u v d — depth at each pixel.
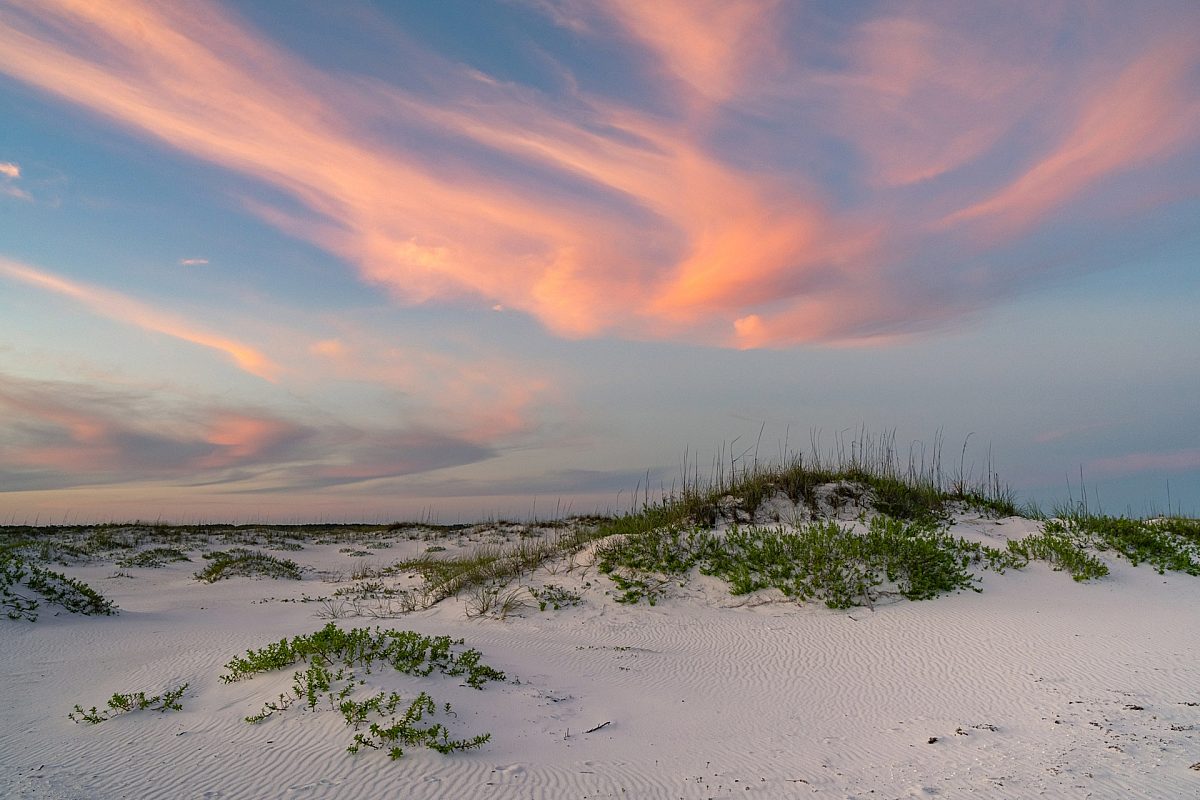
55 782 7.05
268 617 17.58
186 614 18.25
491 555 21.83
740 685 10.95
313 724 8.20
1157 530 19.06
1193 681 9.75
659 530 19.64
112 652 12.97
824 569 15.76
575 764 7.58
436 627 15.03
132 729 8.59
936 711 9.34
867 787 6.95
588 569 18.20
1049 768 7.08
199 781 7.00
